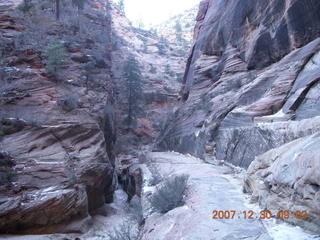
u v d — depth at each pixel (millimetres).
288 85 9328
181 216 4957
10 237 9000
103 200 15562
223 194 5918
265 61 14023
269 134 7625
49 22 23531
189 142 17391
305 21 10969
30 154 12055
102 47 26219
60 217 10531
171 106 46094
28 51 18203
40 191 10609
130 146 35969
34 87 15797
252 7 15727
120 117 38969
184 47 76375
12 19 21203
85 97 17516
